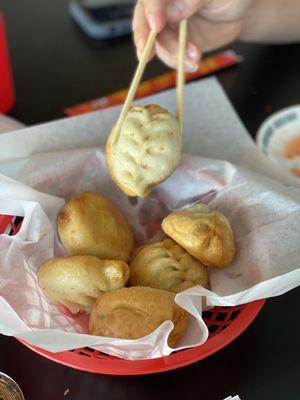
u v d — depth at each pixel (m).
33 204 0.45
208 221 0.45
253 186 0.48
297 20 0.68
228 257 0.45
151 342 0.36
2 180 0.44
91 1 0.80
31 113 0.64
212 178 0.50
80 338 0.36
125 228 0.49
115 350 0.37
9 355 0.40
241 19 0.63
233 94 0.67
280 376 0.39
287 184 0.52
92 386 0.39
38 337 0.35
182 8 0.47
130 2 0.80
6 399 0.38
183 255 0.46
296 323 0.43
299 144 0.60
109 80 0.69
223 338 0.38
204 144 0.55
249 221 0.47
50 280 0.42
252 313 0.39
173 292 0.44
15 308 0.41
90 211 0.47
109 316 0.40
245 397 0.38
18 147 0.50
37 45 0.75
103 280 0.43
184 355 0.37
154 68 0.70
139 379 0.39
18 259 0.44
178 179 0.51
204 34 0.62
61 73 0.70
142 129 0.44
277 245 0.44
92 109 0.63
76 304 0.43
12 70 0.70
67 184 0.50
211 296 0.38
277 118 0.62
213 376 0.39
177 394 0.38
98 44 0.75
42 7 0.82
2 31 0.60
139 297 0.40
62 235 0.47
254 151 0.54
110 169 0.46
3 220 0.46
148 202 0.52
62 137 0.51
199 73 0.69
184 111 0.55
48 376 0.39
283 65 0.71
